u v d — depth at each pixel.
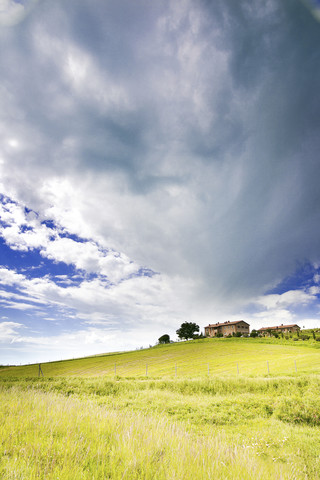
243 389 23.17
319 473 6.42
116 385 25.30
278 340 91.19
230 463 4.40
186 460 4.06
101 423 5.96
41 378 31.25
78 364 72.69
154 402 17.64
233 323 151.12
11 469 3.40
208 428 11.35
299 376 26.30
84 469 3.74
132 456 4.00
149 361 67.50
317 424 14.02
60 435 5.02
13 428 5.02
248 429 11.84
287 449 8.59
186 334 158.88
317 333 102.44
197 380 25.88
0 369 73.38
